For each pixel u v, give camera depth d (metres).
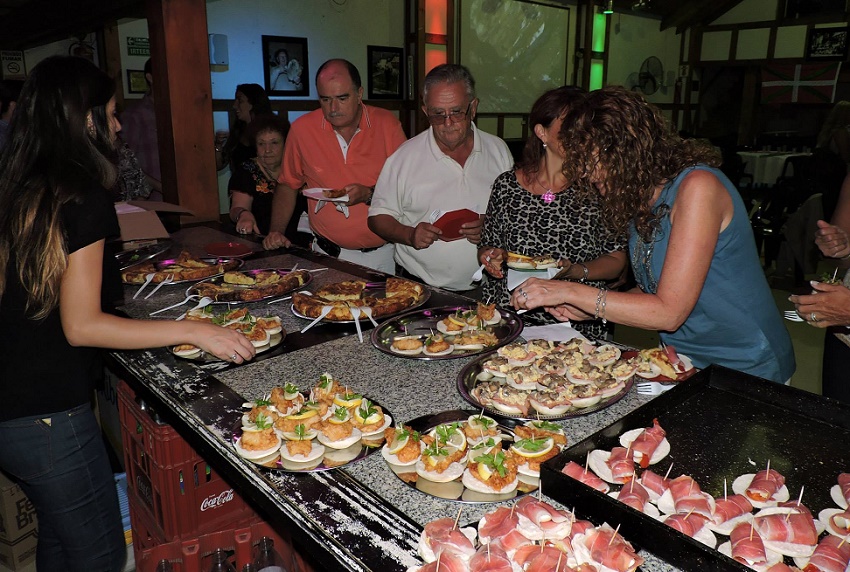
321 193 2.71
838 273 2.05
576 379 1.49
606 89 1.40
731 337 1.57
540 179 2.19
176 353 1.72
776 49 10.55
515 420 1.33
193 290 2.26
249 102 4.37
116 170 1.49
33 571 2.39
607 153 1.37
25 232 1.32
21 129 1.37
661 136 1.40
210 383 1.58
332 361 1.71
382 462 1.22
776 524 1.00
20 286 1.38
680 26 11.22
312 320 2.01
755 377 1.39
